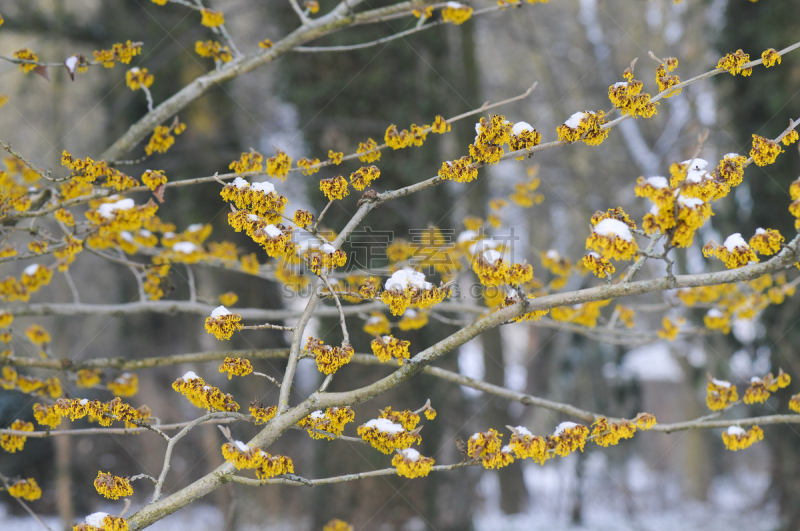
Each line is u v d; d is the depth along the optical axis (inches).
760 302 145.9
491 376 385.1
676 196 69.2
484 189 326.6
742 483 490.9
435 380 234.8
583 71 467.8
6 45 367.6
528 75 543.2
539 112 512.4
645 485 506.3
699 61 402.0
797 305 247.3
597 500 466.6
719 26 285.9
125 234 136.8
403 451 78.2
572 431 80.7
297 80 251.6
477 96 320.8
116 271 360.8
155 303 136.8
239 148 330.0
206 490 76.2
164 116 120.5
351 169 236.2
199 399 81.4
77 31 297.3
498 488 464.1
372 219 228.2
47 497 380.2
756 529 329.4
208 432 357.1
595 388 438.9
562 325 146.2
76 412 80.9
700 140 72.1
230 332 77.4
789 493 264.5
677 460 569.9
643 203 426.9
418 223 234.7
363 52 244.4
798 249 72.2
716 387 100.2
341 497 230.2
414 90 248.8
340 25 121.2
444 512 239.9
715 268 316.8
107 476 75.6
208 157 294.8
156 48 289.9
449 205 250.8
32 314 130.3
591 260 77.2
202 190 300.7
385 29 247.3
